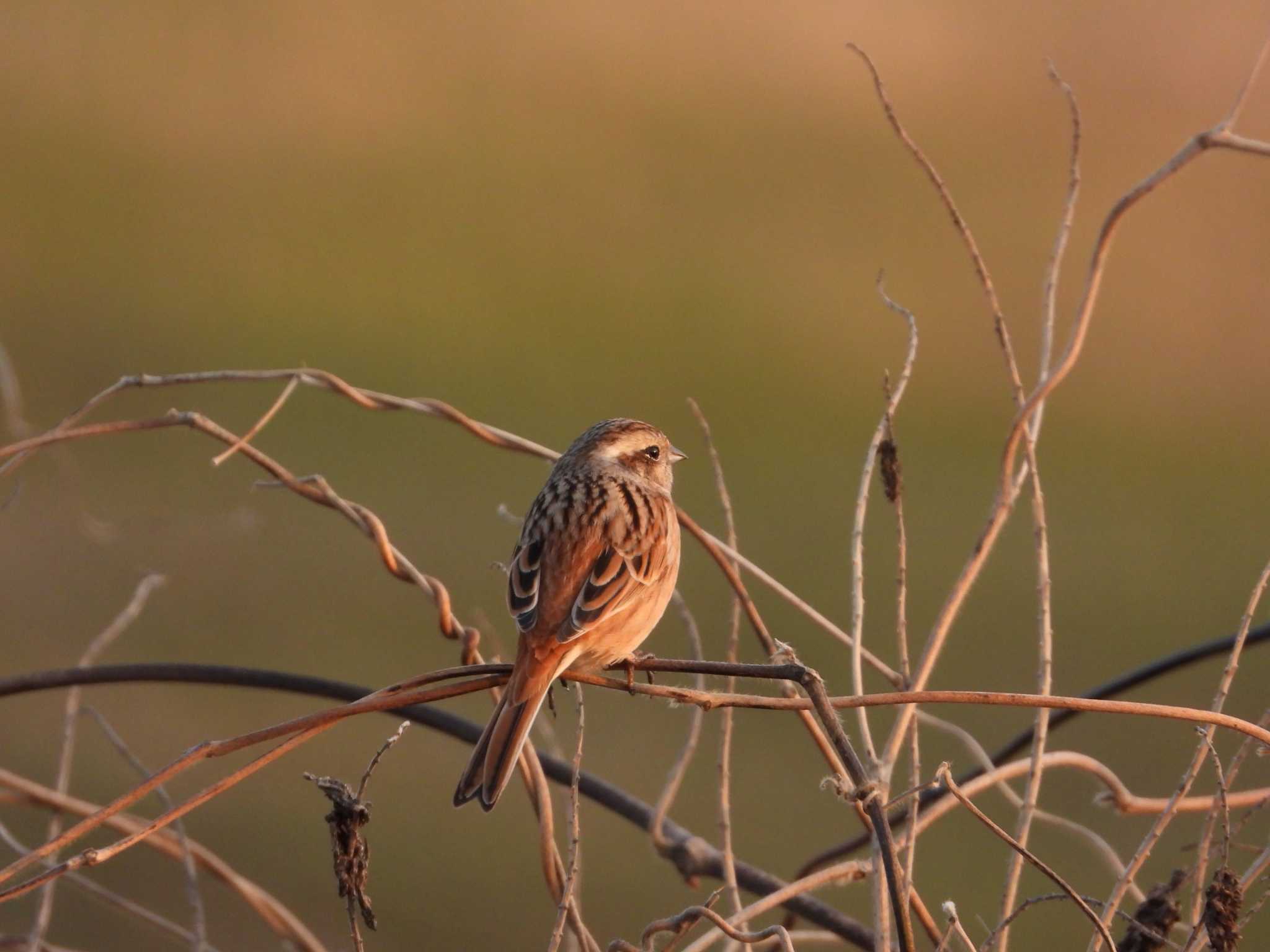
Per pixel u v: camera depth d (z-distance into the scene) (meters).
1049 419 20.39
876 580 15.08
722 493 5.84
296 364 20.14
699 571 15.13
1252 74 5.37
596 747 11.68
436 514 16.03
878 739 11.34
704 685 5.88
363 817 4.23
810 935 5.55
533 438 18.50
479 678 5.17
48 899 5.88
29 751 11.52
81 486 15.89
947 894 10.24
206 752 4.44
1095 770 5.55
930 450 19.16
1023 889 10.22
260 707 12.45
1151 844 4.78
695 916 4.62
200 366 19.91
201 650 13.13
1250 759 11.33
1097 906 5.54
